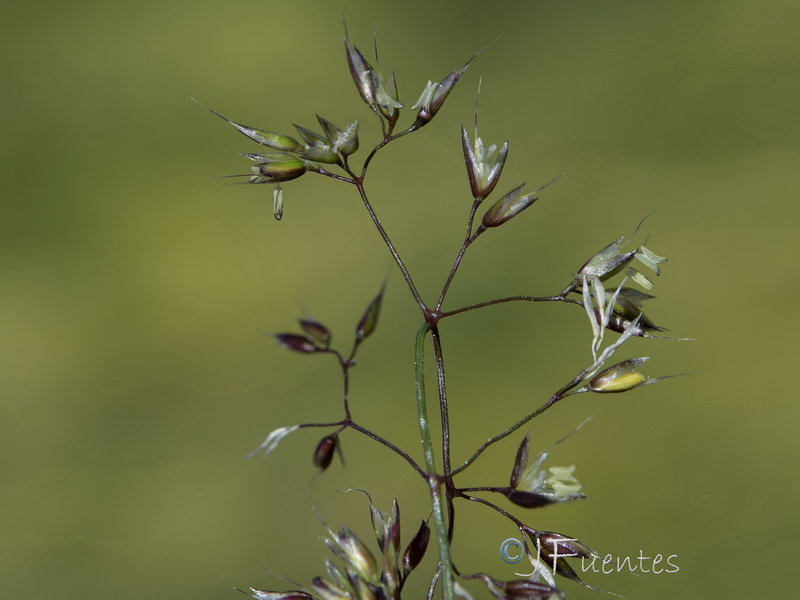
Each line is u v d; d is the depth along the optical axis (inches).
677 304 13.4
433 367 12.3
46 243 16.9
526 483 4.2
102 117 20.0
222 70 21.7
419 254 15.2
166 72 21.6
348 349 13.2
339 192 17.4
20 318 15.2
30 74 21.4
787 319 12.9
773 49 20.9
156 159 18.8
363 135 19.1
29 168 18.6
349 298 14.6
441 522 4.2
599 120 19.1
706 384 11.6
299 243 16.3
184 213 17.4
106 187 18.4
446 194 16.9
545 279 13.9
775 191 15.7
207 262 16.4
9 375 14.2
